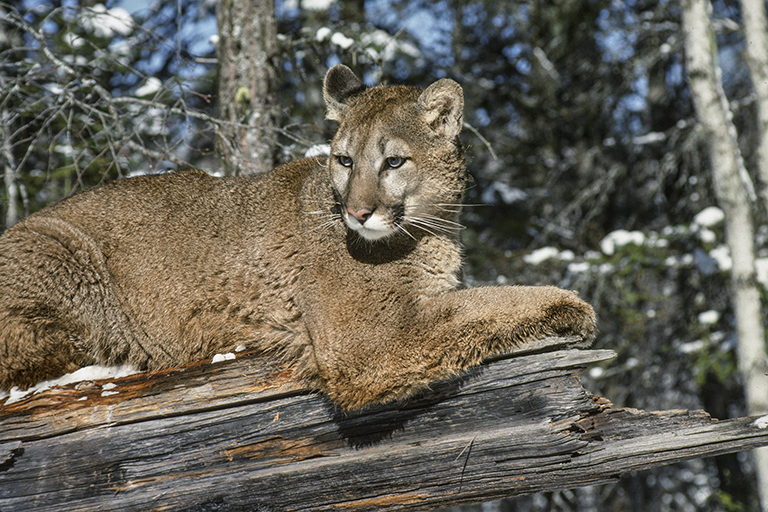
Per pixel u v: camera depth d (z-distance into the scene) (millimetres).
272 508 8305
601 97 28703
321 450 8453
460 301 8445
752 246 18391
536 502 32562
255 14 13211
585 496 32781
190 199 9625
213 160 22156
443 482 8289
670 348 25812
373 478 8289
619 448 8156
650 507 30047
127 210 9492
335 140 9102
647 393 27547
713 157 18562
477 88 29453
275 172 9883
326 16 24766
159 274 9281
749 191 18406
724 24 25375
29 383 8852
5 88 12812
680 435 8148
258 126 11945
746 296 18359
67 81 13500
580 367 8328
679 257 24609
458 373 8344
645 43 28953
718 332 25234
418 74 28469
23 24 13141
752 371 18203
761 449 17625
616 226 31438
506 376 8359
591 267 24375
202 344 9336
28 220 9445
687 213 28188
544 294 8547
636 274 24891
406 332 8398
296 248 9133
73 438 8344
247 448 8469
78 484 8289
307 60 20875
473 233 27172
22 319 8711
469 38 32125
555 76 29625
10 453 8180
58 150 16969
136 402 8477
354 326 8500
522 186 31266
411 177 8805
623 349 26578
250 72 13156
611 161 29844
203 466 8414
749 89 27609
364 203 8453
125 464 8367
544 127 30812
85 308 9078
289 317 9086
